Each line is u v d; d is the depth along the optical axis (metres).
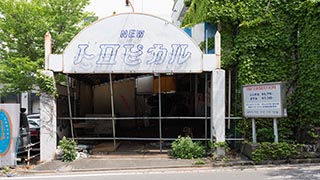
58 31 16.48
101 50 11.87
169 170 10.38
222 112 11.83
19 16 15.43
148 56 11.87
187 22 18.75
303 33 12.34
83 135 16.11
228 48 13.11
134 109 19.83
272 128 12.48
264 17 12.65
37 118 16.88
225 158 11.32
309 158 10.98
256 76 12.64
